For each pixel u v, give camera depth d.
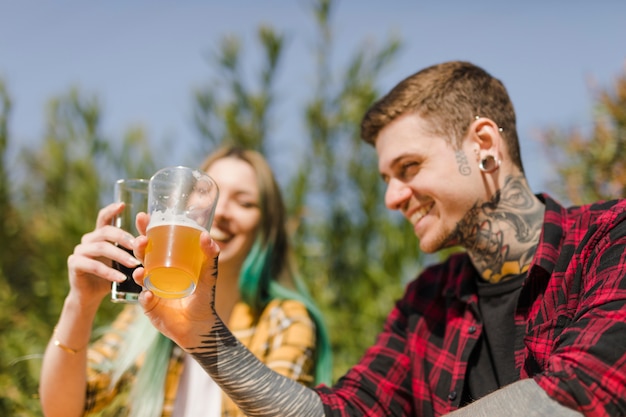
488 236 1.77
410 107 1.81
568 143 2.96
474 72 1.86
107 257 1.79
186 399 2.27
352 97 4.43
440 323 1.92
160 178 1.43
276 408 1.56
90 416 2.17
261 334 2.35
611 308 1.30
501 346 1.72
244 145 4.38
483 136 1.77
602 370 1.20
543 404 1.21
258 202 2.55
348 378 1.91
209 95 4.50
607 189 2.81
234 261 2.50
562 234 1.69
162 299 1.47
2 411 3.43
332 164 4.38
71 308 1.92
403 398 1.92
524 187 1.80
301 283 2.66
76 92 4.76
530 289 1.68
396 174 1.84
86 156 4.55
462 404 1.74
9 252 4.59
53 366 2.00
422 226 1.82
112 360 2.27
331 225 4.34
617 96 2.87
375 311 3.97
